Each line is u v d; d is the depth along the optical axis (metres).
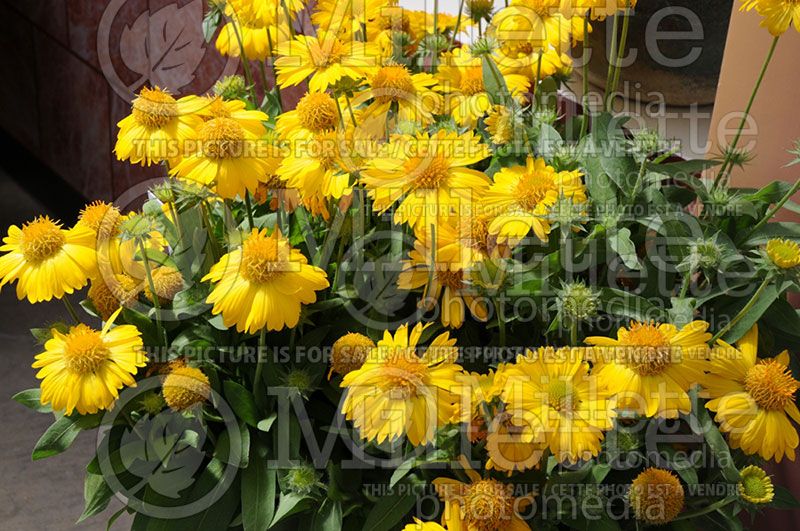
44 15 3.06
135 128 1.04
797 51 1.13
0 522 2.09
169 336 1.07
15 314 2.81
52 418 2.42
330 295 1.08
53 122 3.20
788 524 1.19
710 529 1.04
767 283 1.00
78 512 2.12
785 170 1.17
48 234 1.04
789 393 0.96
